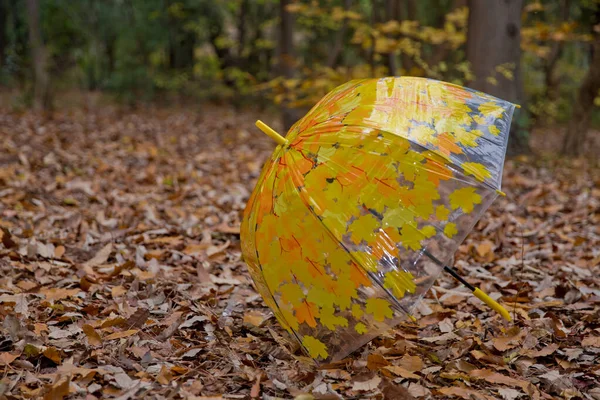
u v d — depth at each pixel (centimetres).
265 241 289
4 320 310
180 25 1838
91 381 276
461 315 371
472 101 298
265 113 1756
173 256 470
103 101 1650
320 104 316
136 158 885
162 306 372
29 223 517
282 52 1173
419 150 272
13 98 1501
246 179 795
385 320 272
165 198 661
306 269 280
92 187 683
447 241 268
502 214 626
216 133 1249
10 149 845
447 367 302
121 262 449
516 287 415
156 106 1691
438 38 940
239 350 318
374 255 266
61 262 441
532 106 1255
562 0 1393
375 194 271
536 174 833
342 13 1008
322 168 277
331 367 306
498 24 877
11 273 408
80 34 1709
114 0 1831
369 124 278
